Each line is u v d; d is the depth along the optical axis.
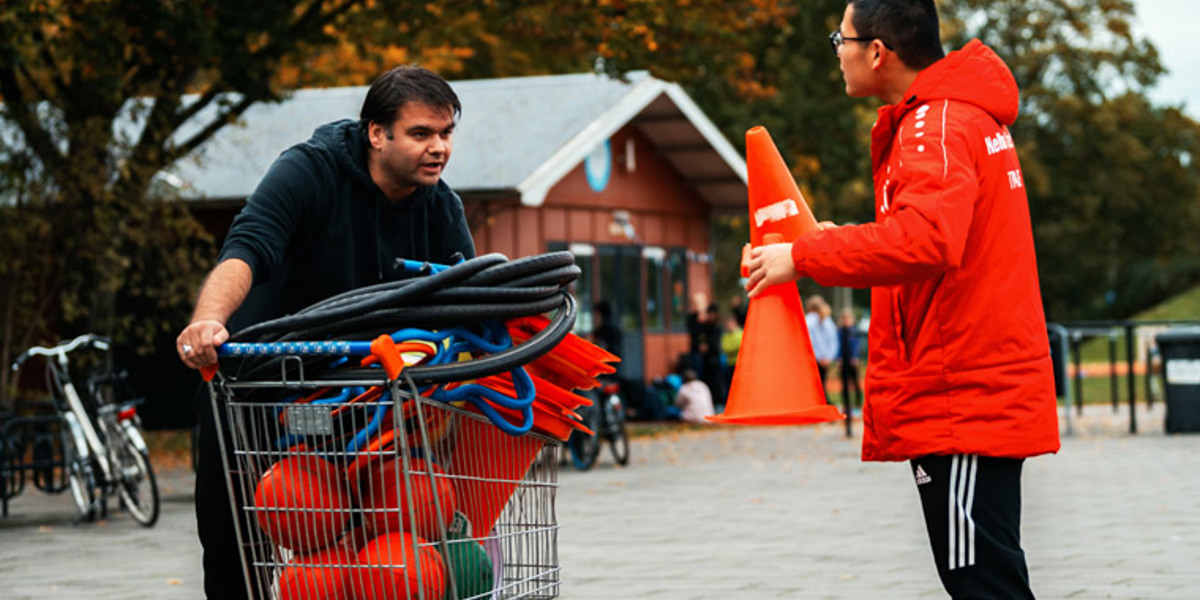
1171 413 19.11
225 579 4.77
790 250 4.29
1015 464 4.33
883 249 4.12
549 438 4.45
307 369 4.17
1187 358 19.08
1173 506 11.16
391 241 4.81
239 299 4.41
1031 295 4.32
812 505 11.93
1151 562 8.34
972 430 4.27
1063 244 59.53
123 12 17.36
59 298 20.78
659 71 21.11
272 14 17.97
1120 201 58.66
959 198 4.12
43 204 18.44
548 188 22.78
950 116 4.24
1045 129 58.31
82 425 11.96
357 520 4.14
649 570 8.44
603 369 4.54
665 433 22.48
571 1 19.41
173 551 10.01
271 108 23.86
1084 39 56.38
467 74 28.48
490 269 4.29
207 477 4.68
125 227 18.98
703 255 30.19
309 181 4.64
